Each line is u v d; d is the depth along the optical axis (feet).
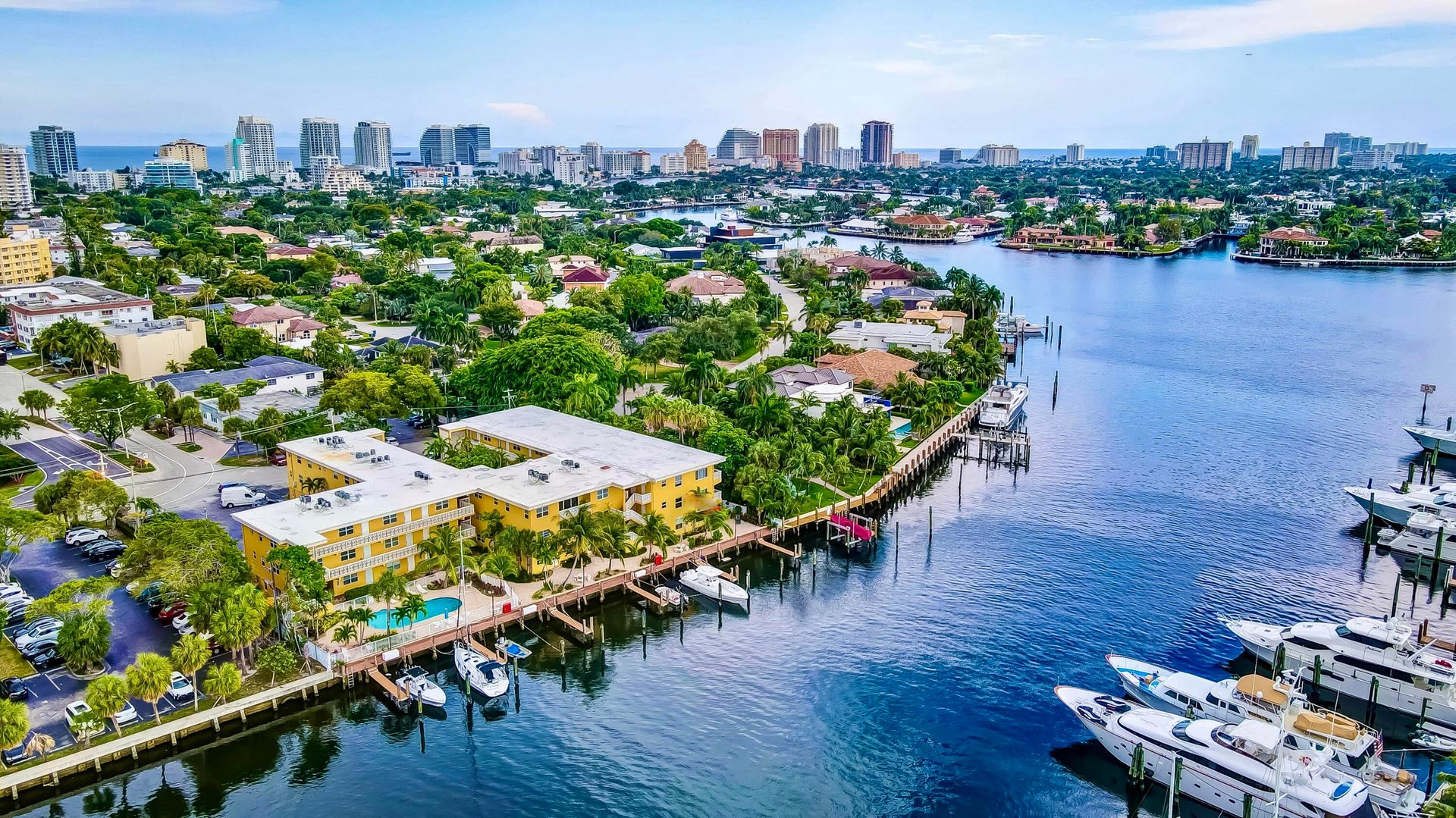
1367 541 411.34
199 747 280.51
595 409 507.30
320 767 274.57
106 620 307.58
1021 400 650.84
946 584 387.96
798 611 365.81
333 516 351.46
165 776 270.26
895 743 286.87
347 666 304.71
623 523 381.60
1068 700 292.61
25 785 255.29
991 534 438.40
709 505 432.66
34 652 304.50
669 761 278.05
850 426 502.38
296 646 313.94
